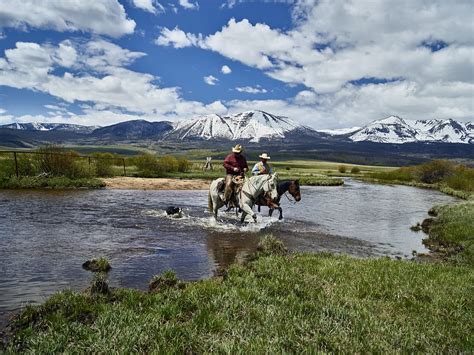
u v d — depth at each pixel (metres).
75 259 10.02
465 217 18.78
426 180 65.81
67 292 6.90
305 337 5.38
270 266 9.24
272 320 5.88
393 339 5.47
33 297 7.21
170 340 5.21
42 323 5.82
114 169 42.97
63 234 13.06
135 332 5.23
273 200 15.91
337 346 5.21
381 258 11.08
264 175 16.14
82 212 18.02
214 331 5.60
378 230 17.88
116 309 6.11
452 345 5.47
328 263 9.80
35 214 16.70
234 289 7.13
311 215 21.69
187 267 9.84
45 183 28.06
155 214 18.66
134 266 9.70
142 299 6.87
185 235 14.02
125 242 12.38
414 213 25.02
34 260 9.76
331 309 6.42
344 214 22.84
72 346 4.91
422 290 7.82
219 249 12.01
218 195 17.02
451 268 10.05
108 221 16.06
